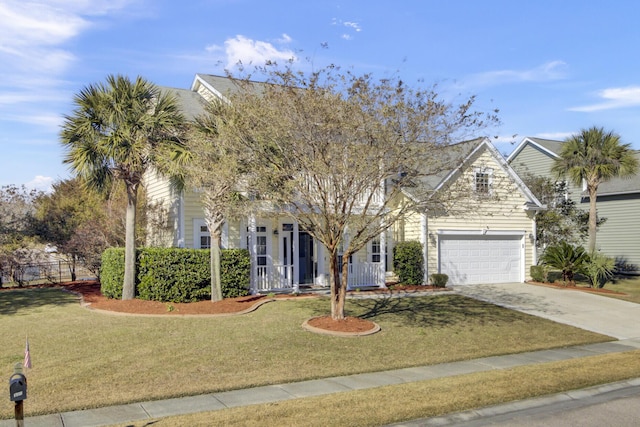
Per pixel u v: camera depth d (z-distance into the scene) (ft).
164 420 22.47
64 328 39.96
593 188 78.07
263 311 48.06
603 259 72.13
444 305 55.72
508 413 25.14
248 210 40.29
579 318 52.75
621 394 28.76
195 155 44.11
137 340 36.63
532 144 110.22
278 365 31.96
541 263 76.18
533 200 76.43
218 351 34.42
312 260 67.51
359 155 37.06
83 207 73.46
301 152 38.19
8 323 41.81
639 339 44.91
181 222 57.93
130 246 51.08
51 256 75.97
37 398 25.08
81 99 48.01
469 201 49.21
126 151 46.98
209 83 68.03
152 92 50.49
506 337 42.93
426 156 38.83
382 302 56.18
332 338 39.01
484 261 73.56
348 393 26.86
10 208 70.74
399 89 37.60
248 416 22.99
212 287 51.08
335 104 37.09
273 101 38.24
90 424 21.98
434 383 29.07
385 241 67.97
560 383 29.68
